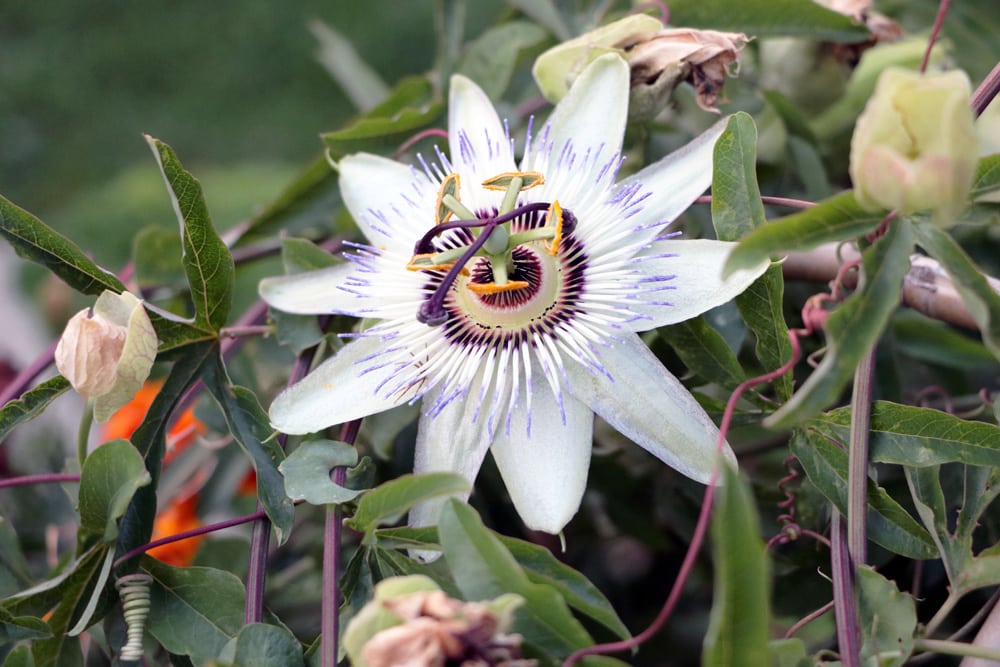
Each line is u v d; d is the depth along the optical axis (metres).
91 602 0.40
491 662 0.35
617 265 0.40
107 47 1.38
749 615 0.35
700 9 0.46
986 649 0.38
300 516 0.48
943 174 0.36
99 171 1.25
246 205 0.90
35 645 0.41
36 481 0.42
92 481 0.40
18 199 1.24
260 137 1.26
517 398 0.40
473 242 0.41
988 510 0.42
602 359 0.40
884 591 0.38
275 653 0.39
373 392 0.40
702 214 0.44
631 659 0.48
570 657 0.37
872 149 0.36
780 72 0.46
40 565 0.49
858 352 0.36
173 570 0.41
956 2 0.50
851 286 0.43
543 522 0.39
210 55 1.35
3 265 0.95
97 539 0.41
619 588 0.49
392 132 0.46
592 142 0.42
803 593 0.43
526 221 0.41
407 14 1.29
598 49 0.43
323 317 0.43
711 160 0.40
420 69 1.25
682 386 0.39
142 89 1.34
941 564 0.43
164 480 0.48
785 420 0.36
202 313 0.42
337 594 0.39
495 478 0.46
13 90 1.35
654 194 0.41
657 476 0.46
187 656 0.41
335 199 0.47
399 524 0.41
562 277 0.41
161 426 0.42
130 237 0.90
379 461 0.45
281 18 1.35
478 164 0.42
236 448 0.48
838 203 0.36
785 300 0.46
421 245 0.40
